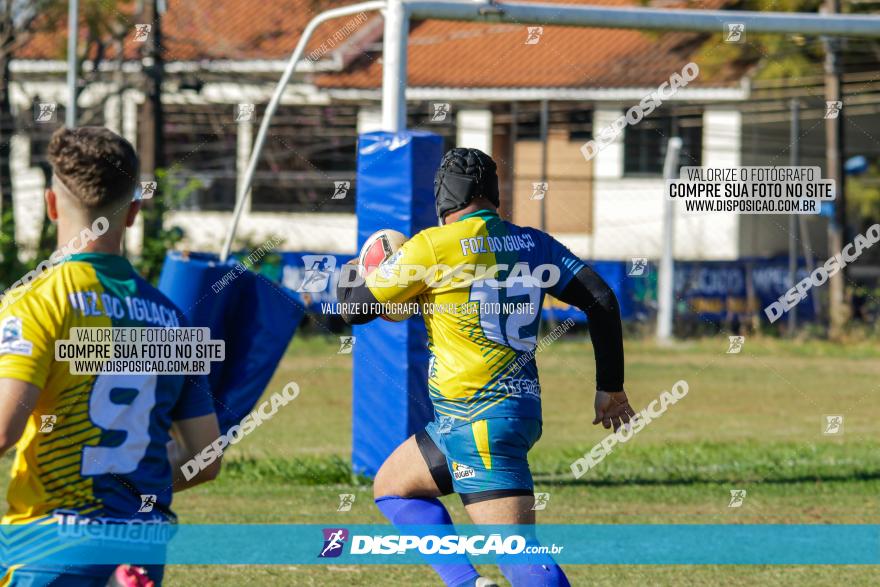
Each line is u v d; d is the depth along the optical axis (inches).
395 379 1168.2
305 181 3486.7
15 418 387.5
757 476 1267.2
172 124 3336.6
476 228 563.2
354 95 3462.1
